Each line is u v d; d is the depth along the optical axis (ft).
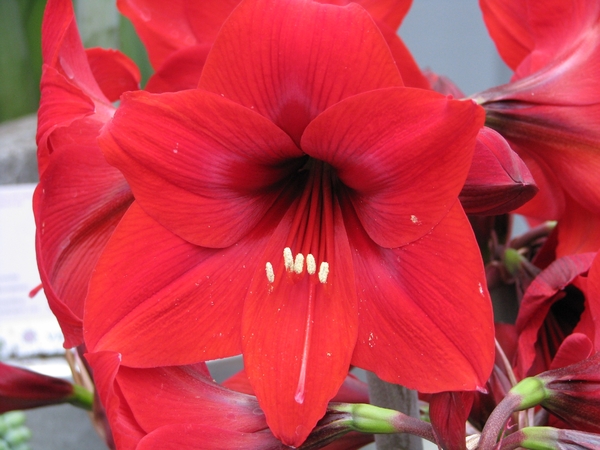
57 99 1.09
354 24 0.94
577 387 1.01
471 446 1.01
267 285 1.09
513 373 1.17
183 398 1.07
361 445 1.19
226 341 1.08
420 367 1.00
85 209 1.15
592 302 1.09
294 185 1.20
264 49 0.97
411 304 1.02
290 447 1.04
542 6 1.24
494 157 1.03
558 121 1.20
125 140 0.99
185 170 1.04
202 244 1.08
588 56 1.19
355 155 1.03
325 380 1.03
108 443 1.21
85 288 1.16
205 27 1.26
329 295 1.08
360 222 1.11
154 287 1.05
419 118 0.95
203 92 0.98
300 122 1.04
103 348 1.02
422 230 1.00
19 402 1.29
